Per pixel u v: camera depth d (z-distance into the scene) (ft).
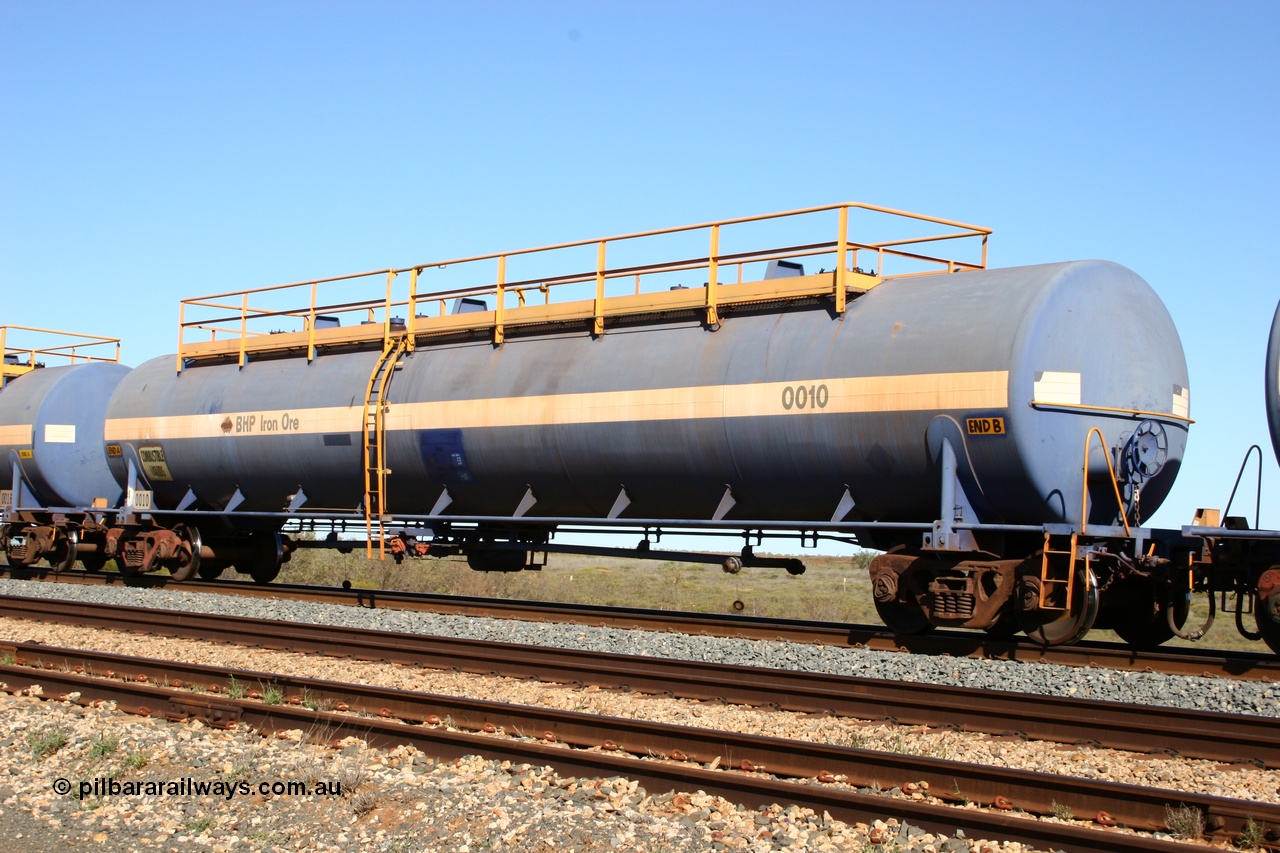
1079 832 22.22
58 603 58.34
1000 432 46.06
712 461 53.67
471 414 61.67
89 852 23.34
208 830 24.49
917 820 23.85
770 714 35.63
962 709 33.76
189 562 79.00
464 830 24.02
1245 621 78.07
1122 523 50.21
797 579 136.15
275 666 45.11
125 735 31.37
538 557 116.16
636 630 52.31
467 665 43.19
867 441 49.19
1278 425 42.24
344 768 27.66
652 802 25.58
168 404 78.48
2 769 28.76
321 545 74.13
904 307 50.03
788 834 23.43
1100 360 48.11
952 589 48.08
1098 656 45.55
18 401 89.10
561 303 61.00
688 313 56.80
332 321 77.10
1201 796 23.91
